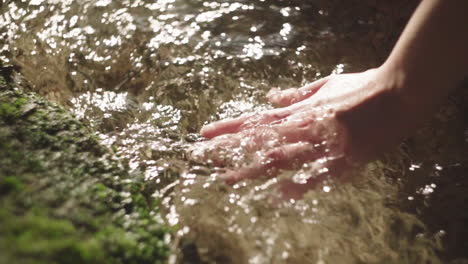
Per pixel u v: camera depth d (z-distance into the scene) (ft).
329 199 3.79
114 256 2.73
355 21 6.33
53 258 2.48
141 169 3.84
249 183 3.86
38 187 2.93
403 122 4.27
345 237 3.51
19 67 5.08
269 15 6.29
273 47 5.81
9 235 2.50
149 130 4.50
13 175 2.95
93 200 3.05
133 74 5.35
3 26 5.78
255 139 4.26
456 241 3.60
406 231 3.65
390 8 6.52
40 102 3.79
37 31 5.74
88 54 5.52
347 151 4.16
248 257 3.22
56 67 5.27
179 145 4.31
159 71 5.39
